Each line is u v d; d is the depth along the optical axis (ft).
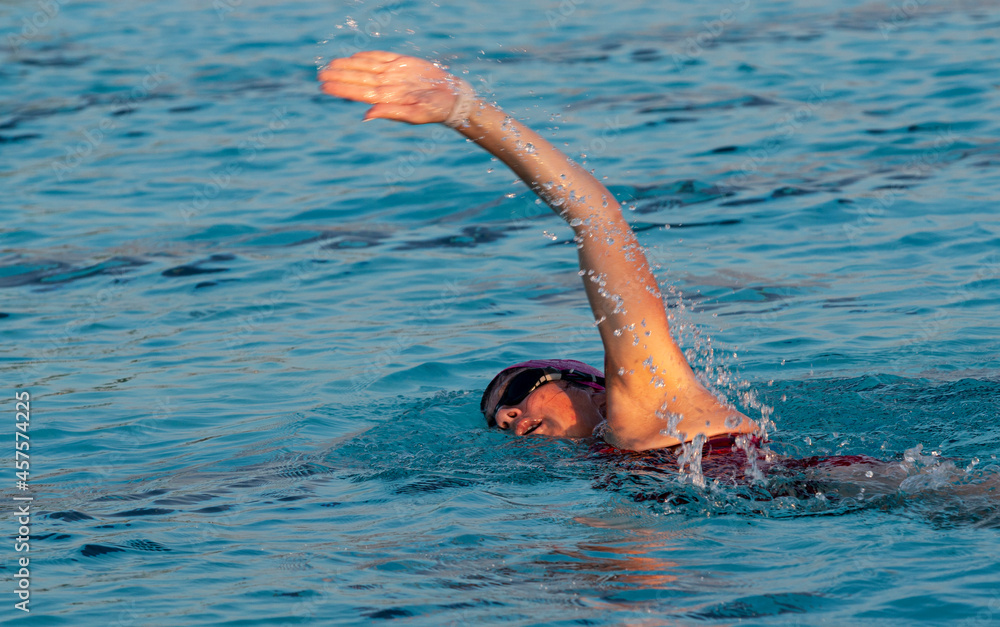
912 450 47.03
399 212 118.11
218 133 159.74
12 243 109.81
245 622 34.60
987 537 38.70
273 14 272.51
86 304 90.48
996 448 49.39
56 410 64.18
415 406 63.00
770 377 65.57
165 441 58.23
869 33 213.46
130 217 119.03
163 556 40.47
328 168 138.41
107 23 270.26
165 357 75.87
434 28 232.53
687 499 43.32
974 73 166.81
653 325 46.26
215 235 111.65
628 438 48.39
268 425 60.49
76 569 39.42
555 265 97.66
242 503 46.80
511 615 34.19
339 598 36.11
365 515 44.50
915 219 102.01
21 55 229.04
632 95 168.45
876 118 145.48
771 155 130.82
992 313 76.59
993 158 121.70
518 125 42.86
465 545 40.40
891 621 33.06
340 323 83.20
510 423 55.26
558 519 42.70
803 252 95.45
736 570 37.01
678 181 121.39
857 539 39.01
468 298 88.69
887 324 75.72
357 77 39.88
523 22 246.27
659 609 34.30
